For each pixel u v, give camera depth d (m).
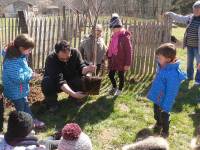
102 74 3.66
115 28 3.14
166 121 2.56
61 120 2.79
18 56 2.45
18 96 2.50
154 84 2.55
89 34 3.52
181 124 2.79
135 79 3.62
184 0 10.99
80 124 2.73
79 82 2.89
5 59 2.48
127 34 3.14
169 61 2.46
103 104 3.02
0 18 4.61
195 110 3.03
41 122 2.68
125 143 2.50
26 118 1.71
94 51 3.25
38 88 3.28
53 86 2.83
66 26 3.82
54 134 2.42
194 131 2.69
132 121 2.78
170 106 2.49
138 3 9.24
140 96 3.22
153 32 3.72
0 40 3.85
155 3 9.43
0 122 2.50
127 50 3.12
